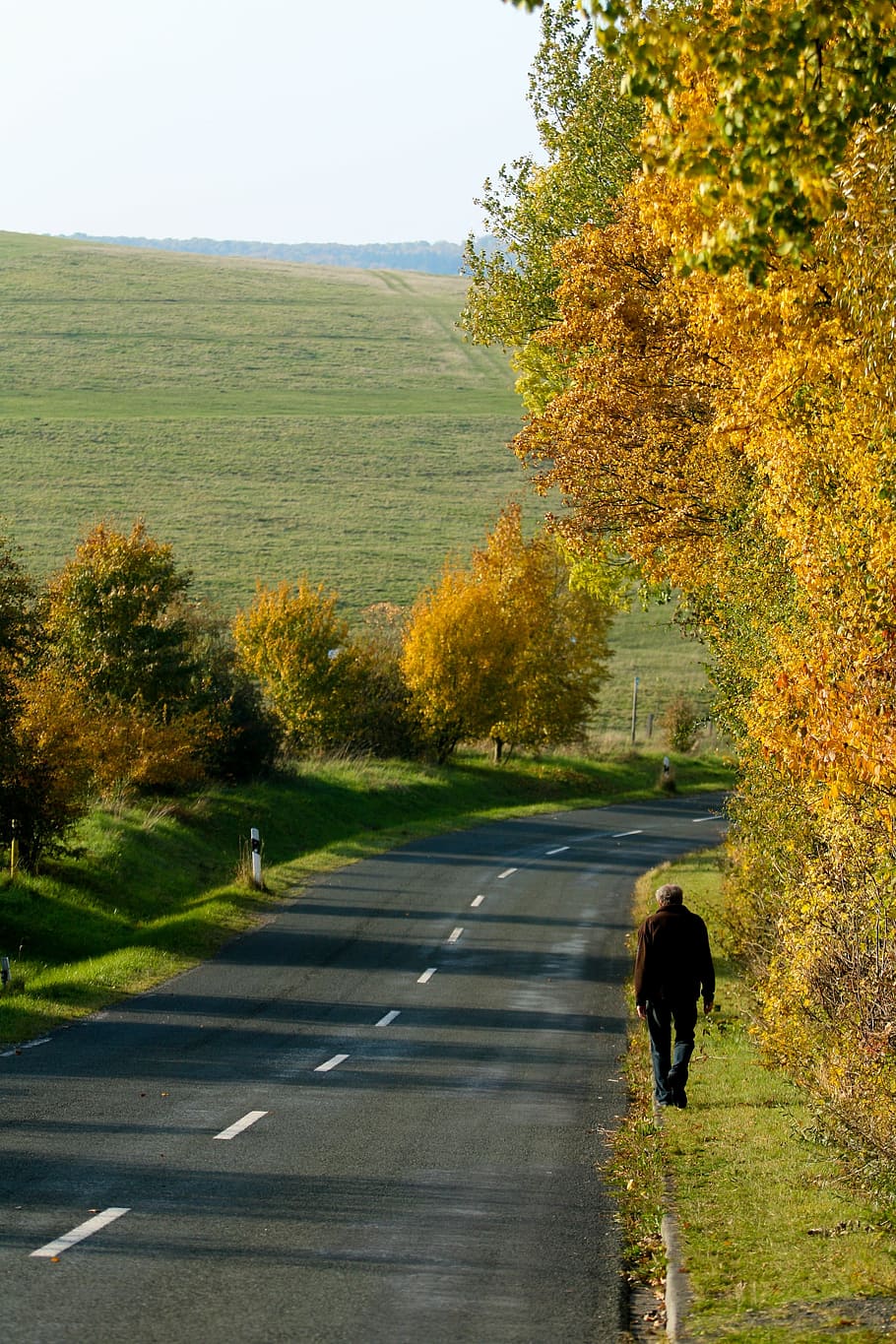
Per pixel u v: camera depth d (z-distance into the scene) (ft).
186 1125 112.88
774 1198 88.48
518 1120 119.55
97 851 294.25
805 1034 115.55
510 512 556.92
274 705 485.97
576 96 281.74
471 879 323.57
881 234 101.60
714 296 133.59
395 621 651.66
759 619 159.84
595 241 208.85
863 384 111.24
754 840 164.86
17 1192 89.66
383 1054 151.43
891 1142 90.48
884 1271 70.85
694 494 205.57
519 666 553.64
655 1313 71.20
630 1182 97.45
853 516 108.99
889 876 100.53
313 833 391.65
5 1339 63.16
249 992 191.11
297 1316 68.03
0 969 187.42
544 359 304.91
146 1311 67.92
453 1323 67.97
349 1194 92.17
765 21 80.59
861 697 95.25
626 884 320.70
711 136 86.94
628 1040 163.32
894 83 82.07
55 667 298.35
